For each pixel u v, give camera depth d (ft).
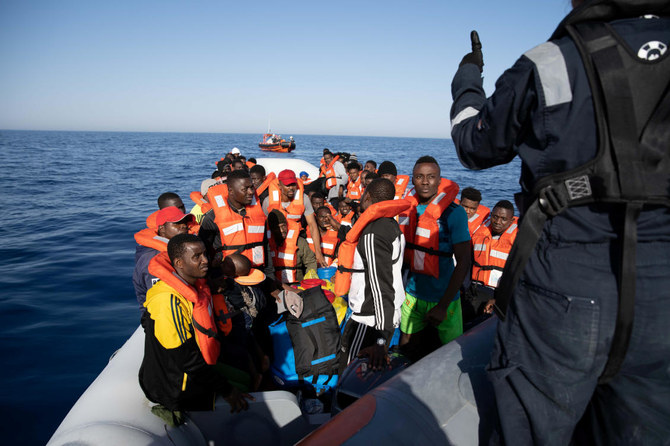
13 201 55.06
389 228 8.33
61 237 37.11
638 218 2.74
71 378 16.11
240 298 9.48
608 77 2.69
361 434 3.84
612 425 3.19
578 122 2.85
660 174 2.68
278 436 8.57
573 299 2.94
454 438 4.02
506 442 3.45
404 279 11.89
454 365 4.89
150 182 79.97
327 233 19.63
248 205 11.46
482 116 3.50
